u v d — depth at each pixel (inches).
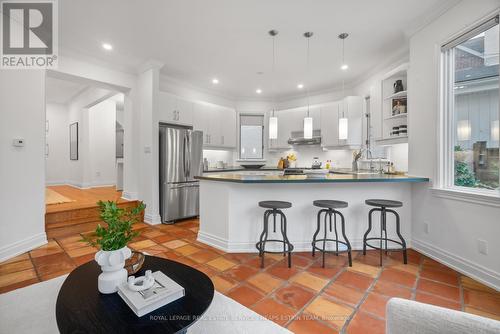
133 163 170.7
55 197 184.4
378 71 162.6
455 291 78.9
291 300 74.3
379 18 108.3
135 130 168.9
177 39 126.4
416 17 107.4
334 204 98.5
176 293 46.8
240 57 148.5
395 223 117.0
